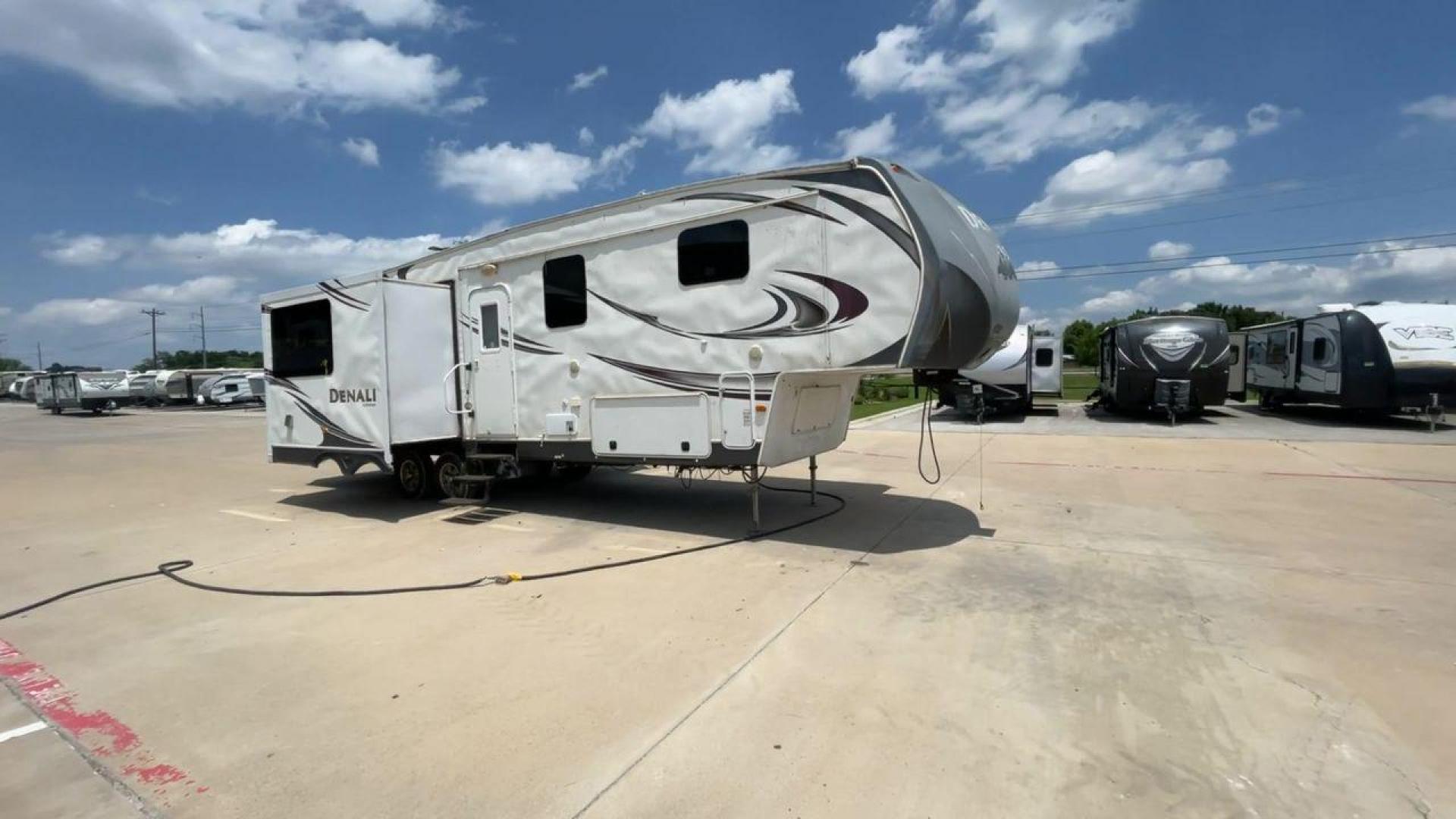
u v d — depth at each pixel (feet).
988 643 12.91
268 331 28.68
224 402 122.52
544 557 19.16
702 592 15.99
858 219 17.85
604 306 22.18
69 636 14.08
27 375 177.47
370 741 9.91
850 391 23.61
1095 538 20.33
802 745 9.59
